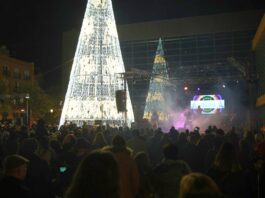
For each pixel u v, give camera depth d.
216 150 10.79
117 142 7.48
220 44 73.44
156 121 42.91
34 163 7.64
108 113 38.44
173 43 75.81
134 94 72.69
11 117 63.75
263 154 9.34
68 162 9.20
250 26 71.75
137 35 77.62
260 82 50.66
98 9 39.28
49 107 66.94
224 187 6.56
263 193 6.64
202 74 61.28
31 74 86.81
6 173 5.34
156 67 61.22
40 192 7.49
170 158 7.38
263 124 46.38
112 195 3.33
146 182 7.33
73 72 39.12
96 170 3.31
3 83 65.50
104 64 38.84
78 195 3.26
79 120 38.25
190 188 2.98
